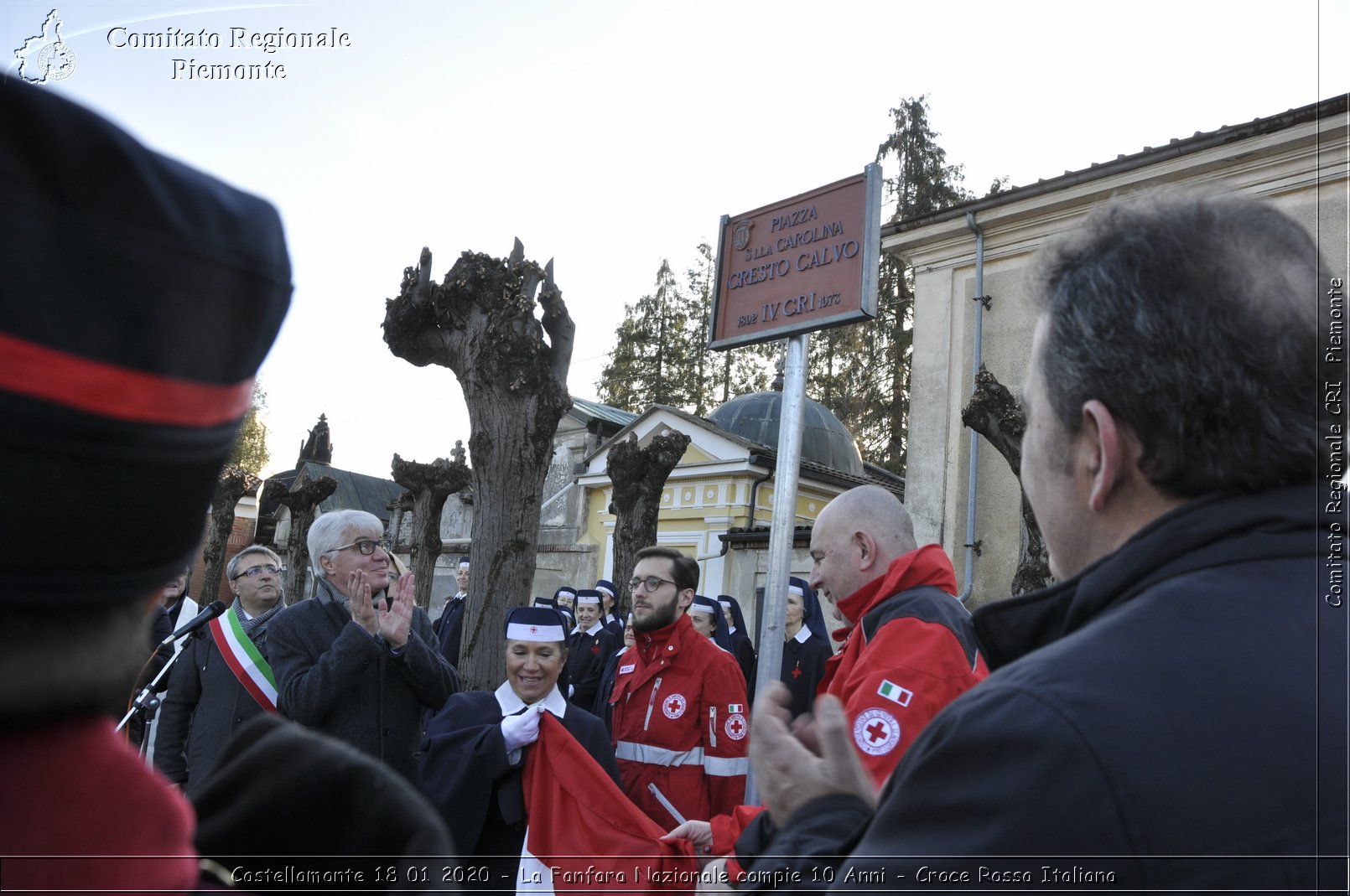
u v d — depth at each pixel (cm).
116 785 50
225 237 48
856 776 115
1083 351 97
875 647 224
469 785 282
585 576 1853
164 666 382
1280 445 88
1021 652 100
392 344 661
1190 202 99
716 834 280
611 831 279
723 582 1552
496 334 619
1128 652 80
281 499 2009
